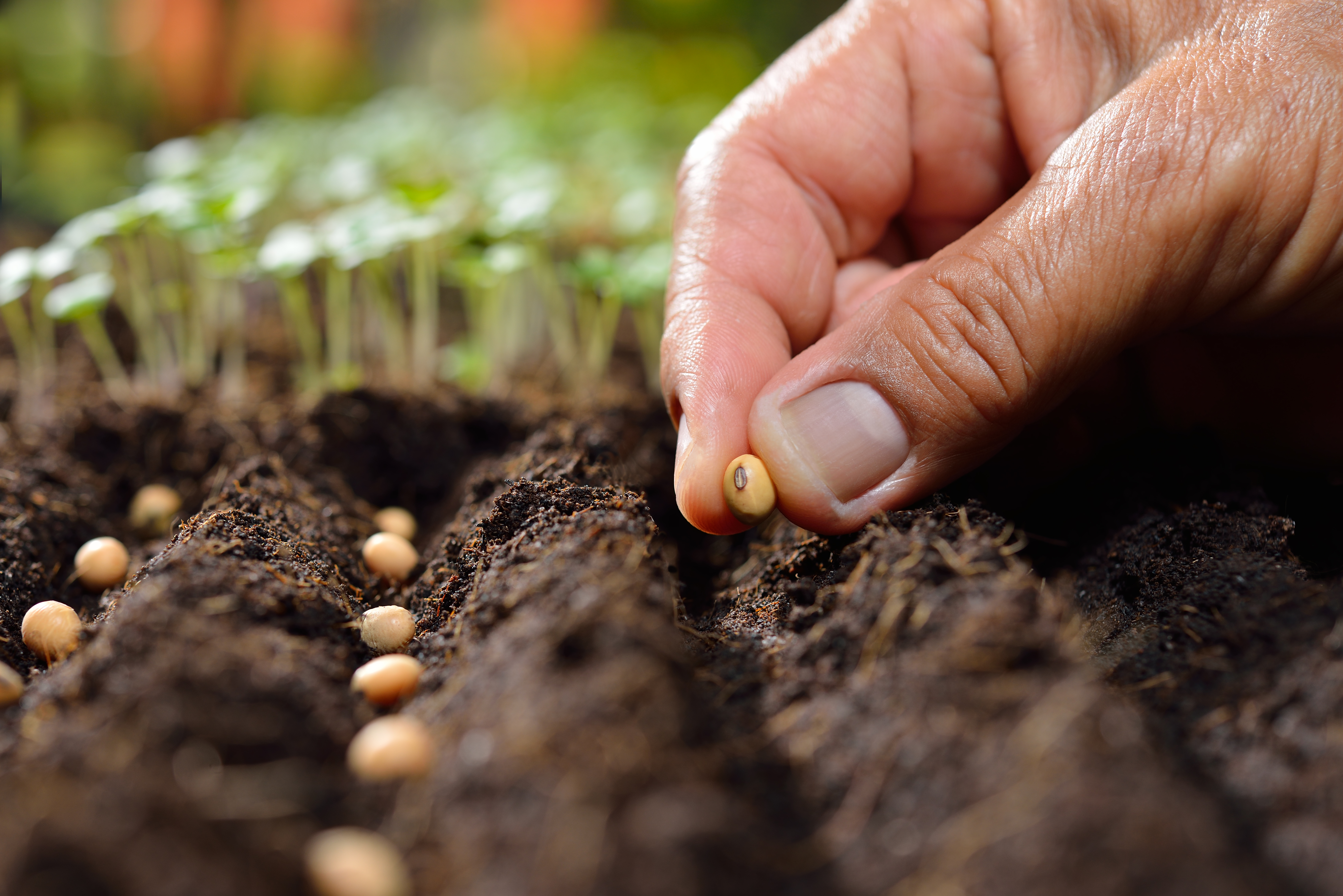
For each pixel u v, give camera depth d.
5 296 0.33
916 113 0.30
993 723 0.23
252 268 0.35
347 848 0.22
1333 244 0.26
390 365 0.40
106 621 0.26
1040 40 0.29
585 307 0.43
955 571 0.24
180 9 0.65
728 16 0.88
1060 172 0.26
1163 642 0.25
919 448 0.26
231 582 0.25
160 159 0.45
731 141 0.29
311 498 0.30
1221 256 0.26
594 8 0.86
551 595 0.24
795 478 0.26
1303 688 0.23
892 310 0.26
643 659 0.23
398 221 0.34
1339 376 0.29
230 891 0.22
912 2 0.29
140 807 0.22
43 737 0.23
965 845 0.22
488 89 0.81
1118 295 0.26
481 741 0.23
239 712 0.23
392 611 0.26
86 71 0.64
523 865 0.22
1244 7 0.26
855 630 0.24
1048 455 0.29
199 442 0.33
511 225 0.35
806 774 0.23
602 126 0.64
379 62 0.82
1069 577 0.28
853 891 0.22
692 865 0.22
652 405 0.35
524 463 0.29
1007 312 0.25
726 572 0.29
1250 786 0.23
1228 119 0.25
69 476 0.31
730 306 0.28
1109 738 0.22
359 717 0.24
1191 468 0.28
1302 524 0.29
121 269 0.43
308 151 0.58
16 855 0.22
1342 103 0.25
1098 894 0.21
